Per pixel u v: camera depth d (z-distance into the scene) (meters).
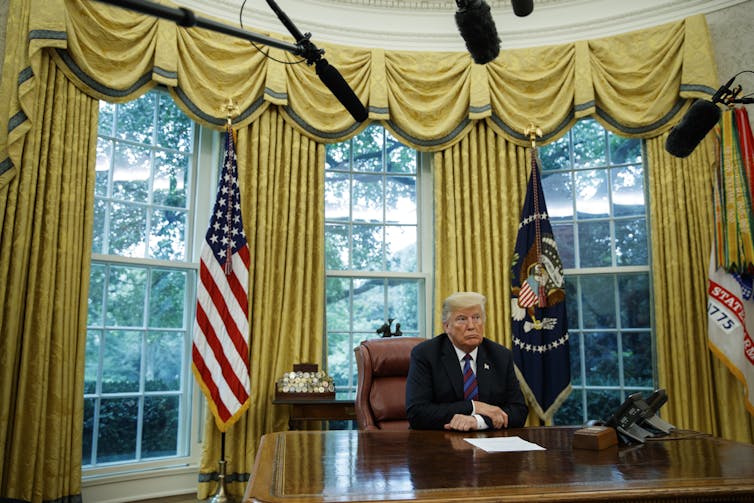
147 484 3.91
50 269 3.44
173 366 4.22
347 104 2.08
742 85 4.30
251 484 1.41
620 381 4.51
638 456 1.76
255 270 4.18
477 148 4.72
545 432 2.26
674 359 4.17
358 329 4.67
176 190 4.39
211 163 4.52
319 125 4.50
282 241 4.31
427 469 1.57
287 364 4.23
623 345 4.55
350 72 4.63
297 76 4.50
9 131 3.35
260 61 4.41
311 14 4.70
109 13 3.86
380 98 4.61
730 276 3.96
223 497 3.71
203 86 4.18
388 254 4.85
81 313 3.58
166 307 4.23
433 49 4.89
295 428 3.97
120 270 4.04
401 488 1.36
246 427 4.00
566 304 4.73
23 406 3.27
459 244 4.54
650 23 4.63
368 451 1.85
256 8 4.50
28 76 3.42
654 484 1.40
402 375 3.08
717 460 1.70
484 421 2.33
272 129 4.41
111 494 3.76
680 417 4.08
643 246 4.62
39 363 3.32
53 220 3.48
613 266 4.66
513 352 4.36
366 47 4.80
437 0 4.83
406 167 4.99
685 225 4.27
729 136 3.99
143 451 4.01
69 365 3.48
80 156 3.67
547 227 4.46
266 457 1.76
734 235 3.89
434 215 4.63
